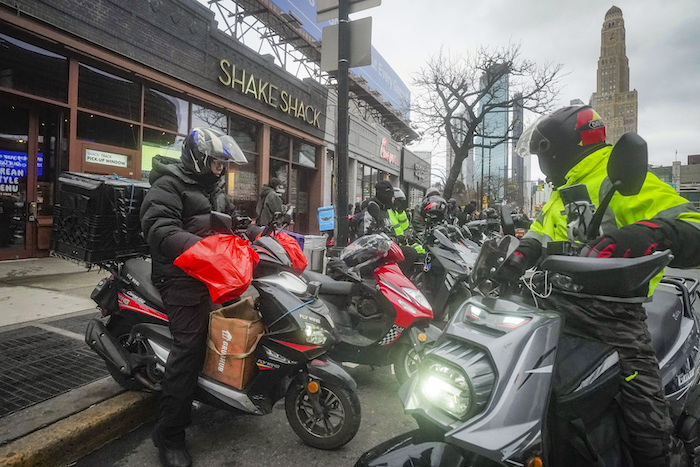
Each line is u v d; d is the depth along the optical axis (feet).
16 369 10.84
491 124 86.02
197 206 8.54
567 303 5.56
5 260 25.35
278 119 47.01
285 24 50.60
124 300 9.86
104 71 29.17
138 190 9.67
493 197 161.79
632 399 5.29
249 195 44.39
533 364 4.87
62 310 15.66
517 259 5.82
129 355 9.62
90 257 9.09
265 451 8.99
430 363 5.01
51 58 26.22
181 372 8.21
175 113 35.06
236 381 8.59
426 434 5.28
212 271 7.32
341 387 8.80
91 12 27.20
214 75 37.50
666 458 5.23
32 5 24.18
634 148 4.70
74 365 11.18
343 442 8.84
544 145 6.28
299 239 12.72
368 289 12.21
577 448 5.25
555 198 6.36
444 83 68.54
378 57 98.68
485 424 4.54
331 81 64.90
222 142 8.41
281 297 8.85
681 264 5.04
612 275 4.96
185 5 34.04
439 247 16.62
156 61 31.83
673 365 7.34
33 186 26.55
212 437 9.51
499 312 5.38
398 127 97.71
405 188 100.83
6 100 25.02
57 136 27.35
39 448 7.81
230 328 8.61
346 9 21.22
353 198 69.87
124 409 9.30
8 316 14.83
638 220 5.40
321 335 8.78
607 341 5.36
